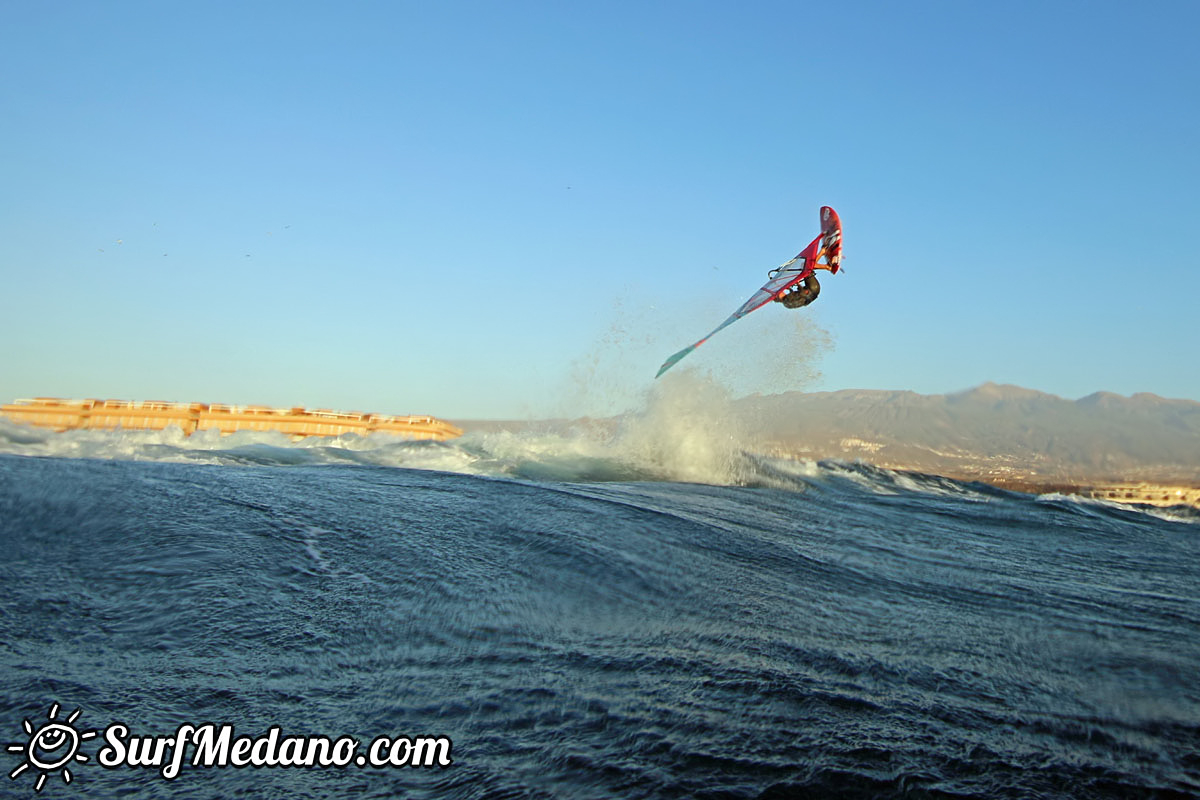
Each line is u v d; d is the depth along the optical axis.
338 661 3.49
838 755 2.74
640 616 4.24
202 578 4.43
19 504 5.50
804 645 3.90
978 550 7.07
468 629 3.91
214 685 3.21
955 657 3.91
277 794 2.46
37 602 3.96
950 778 2.65
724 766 2.63
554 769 2.59
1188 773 2.81
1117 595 5.61
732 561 5.59
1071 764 2.82
